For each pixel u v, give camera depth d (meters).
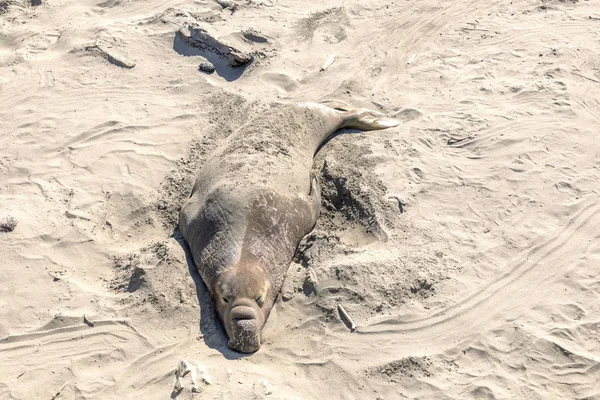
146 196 7.18
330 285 5.83
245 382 4.96
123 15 10.84
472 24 10.66
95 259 6.40
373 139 8.02
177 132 8.20
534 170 7.35
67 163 7.66
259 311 5.46
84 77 9.31
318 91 9.02
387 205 6.86
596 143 7.78
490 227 6.65
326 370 5.18
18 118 8.48
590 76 9.09
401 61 9.77
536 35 10.17
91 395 4.98
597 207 6.82
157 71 9.44
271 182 6.44
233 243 5.81
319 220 6.91
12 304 5.78
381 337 5.47
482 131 8.03
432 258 6.23
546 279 6.03
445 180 7.26
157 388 5.01
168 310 5.68
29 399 4.95
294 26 10.47
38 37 10.30
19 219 6.70
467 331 5.53
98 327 5.56
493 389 5.02
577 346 5.36
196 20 10.34
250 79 9.29
